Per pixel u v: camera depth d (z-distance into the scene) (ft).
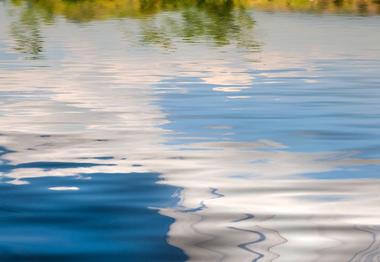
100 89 41.27
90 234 16.38
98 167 22.90
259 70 50.34
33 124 30.63
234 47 65.36
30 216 17.79
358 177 21.58
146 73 48.47
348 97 38.65
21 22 92.58
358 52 61.36
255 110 34.32
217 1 122.42
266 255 14.99
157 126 30.14
